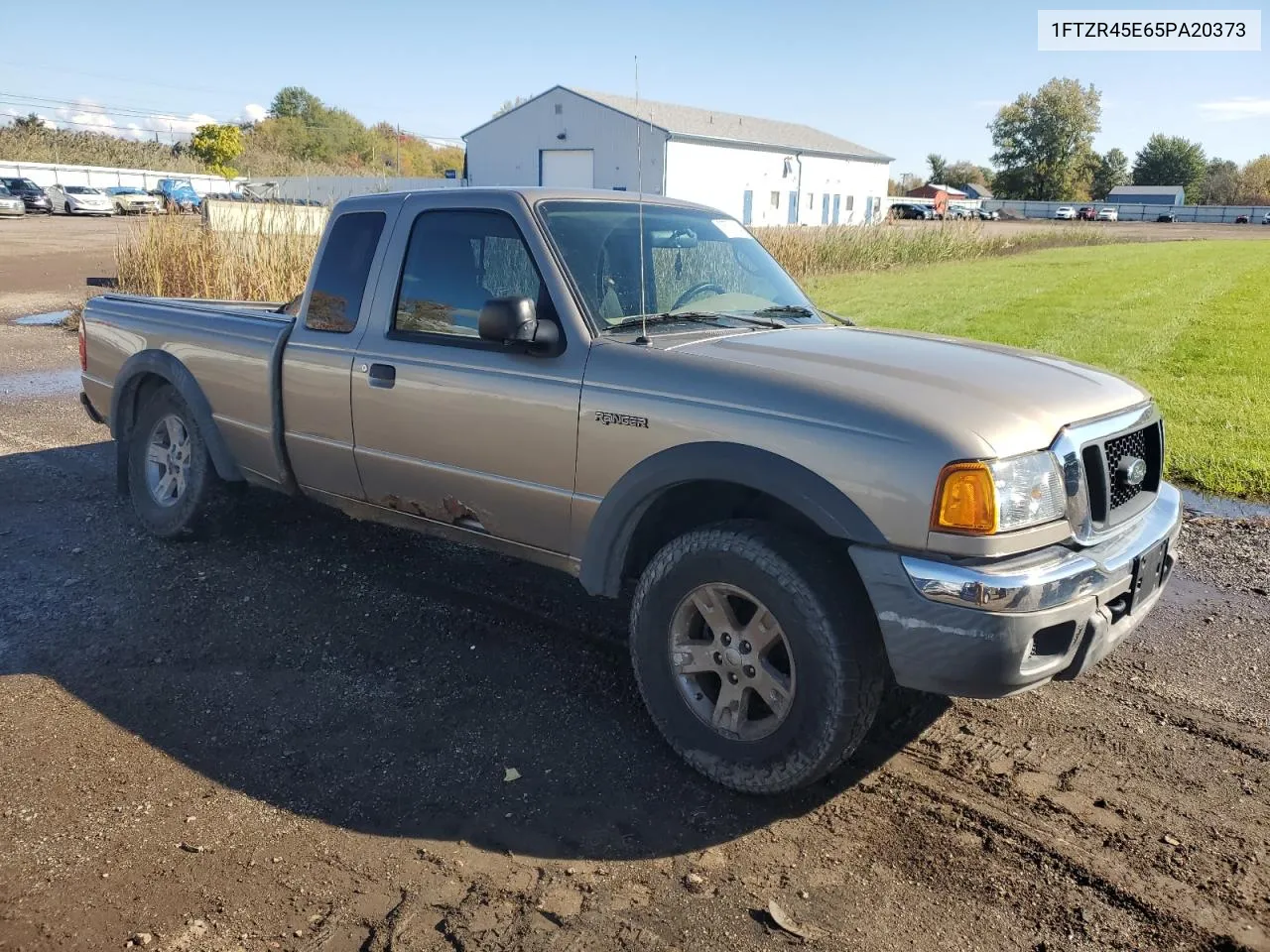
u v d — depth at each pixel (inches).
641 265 147.9
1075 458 115.9
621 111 1801.2
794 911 103.8
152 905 103.3
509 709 145.3
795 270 940.6
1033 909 104.3
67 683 151.0
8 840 113.7
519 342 140.1
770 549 117.5
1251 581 198.7
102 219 1723.7
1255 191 4554.6
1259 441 301.6
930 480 108.2
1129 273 973.8
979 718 144.3
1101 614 116.2
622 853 113.4
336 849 113.4
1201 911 104.0
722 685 125.7
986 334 530.0
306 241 598.5
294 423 179.6
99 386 226.1
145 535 215.3
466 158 2021.4
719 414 122.9
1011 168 4165.8
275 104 3732.8
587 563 137.9
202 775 127.6
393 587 188.4
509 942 98.6
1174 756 134.5
